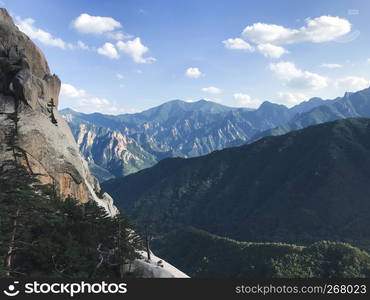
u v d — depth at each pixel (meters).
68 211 48.25
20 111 60.06
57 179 60.72
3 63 63.06
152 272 46.72
